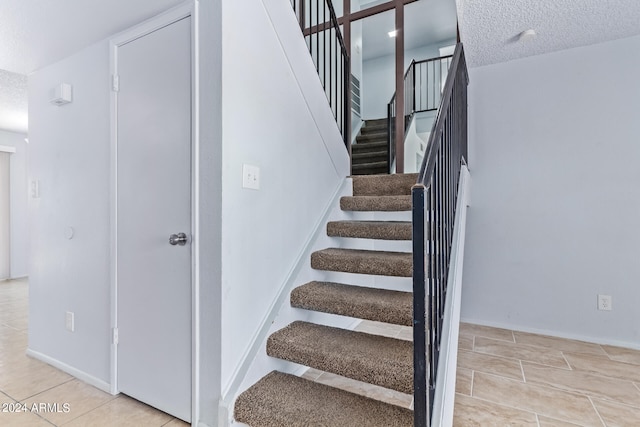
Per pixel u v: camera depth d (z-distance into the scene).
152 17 1.76
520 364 2.33
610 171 2.70
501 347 2.62
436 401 1.25
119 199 1.93
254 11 1.71
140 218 1.83
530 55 2.94
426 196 1.12
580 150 2.80
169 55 1.70
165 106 1.72
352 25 4.49
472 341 2.74
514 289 3.03
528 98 2.98
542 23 2.45
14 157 5.35
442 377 1.35
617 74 2.68
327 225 2.39
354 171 4.51
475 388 2.01
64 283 2.26
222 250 1.51
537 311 2.95
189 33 1.62
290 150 2.04
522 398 1.90
